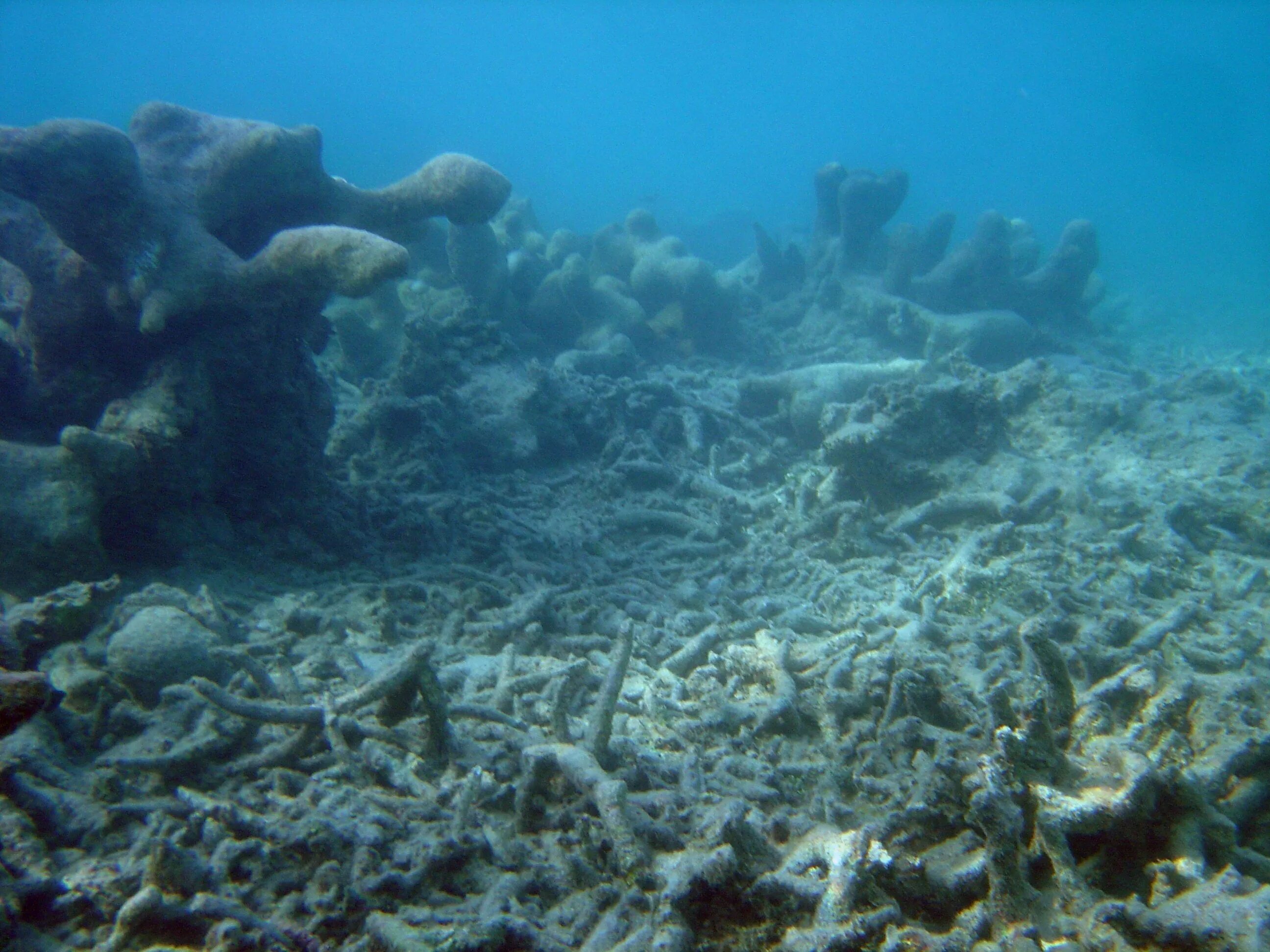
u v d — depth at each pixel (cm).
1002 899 231
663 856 298
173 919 266
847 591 650
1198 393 905
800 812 358
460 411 900
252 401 640
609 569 686
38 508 491
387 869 295
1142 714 330
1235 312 2522
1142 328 2222
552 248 1581
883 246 1554
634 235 1472
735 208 4041
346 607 573
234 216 607
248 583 594
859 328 1471
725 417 1021
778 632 545
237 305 576
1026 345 1340
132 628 406
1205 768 293
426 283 1388
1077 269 1491
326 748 380
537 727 425
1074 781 258
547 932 275
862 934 230
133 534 580
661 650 545
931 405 759
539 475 916
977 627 536
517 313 1348
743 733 430
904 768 363
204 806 323
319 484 699
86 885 283
